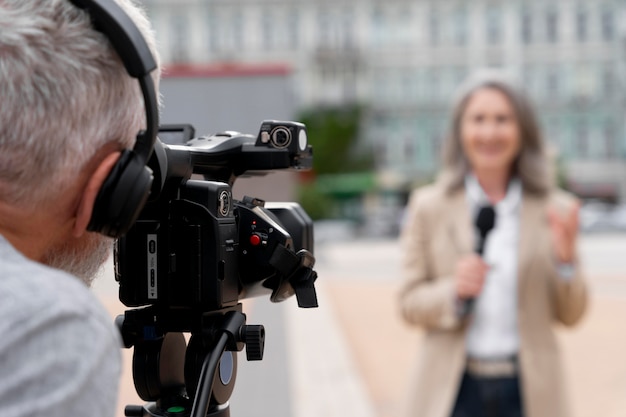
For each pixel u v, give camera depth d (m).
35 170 0.85
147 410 1.31
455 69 39.88
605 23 39.25
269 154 1.38
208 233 1.19
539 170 2.57
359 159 39.41
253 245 1.29
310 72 39.88
